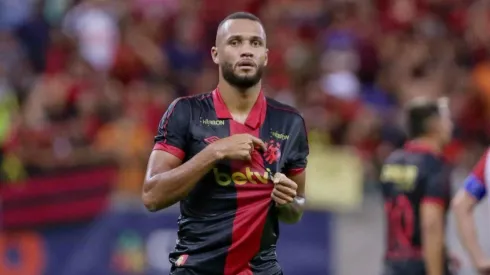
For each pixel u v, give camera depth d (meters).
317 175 38.66
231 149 17.81
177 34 51.97
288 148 18.92
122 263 37.91
